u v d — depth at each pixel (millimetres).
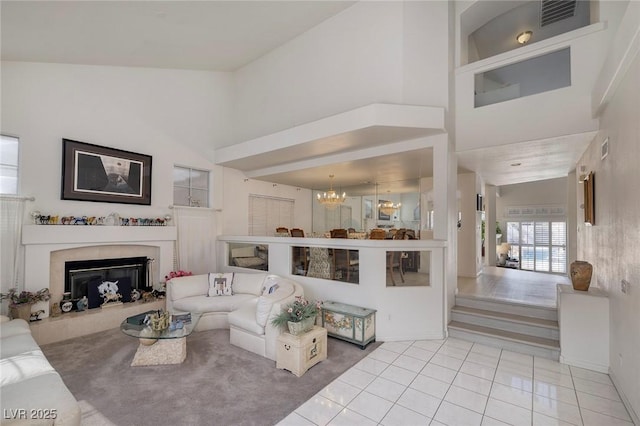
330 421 2281
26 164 4094
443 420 2309
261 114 6285
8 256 3885
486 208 9320
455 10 4883
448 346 3764
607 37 3586
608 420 2340
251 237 5582
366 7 4824
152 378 2912
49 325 3854
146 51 4793
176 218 5738
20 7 3010
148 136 5438
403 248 3975
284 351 3084
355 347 3689
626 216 2592
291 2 4477
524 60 4152
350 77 4977
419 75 4488
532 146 4336
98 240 4602
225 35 4965
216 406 2465
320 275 4582
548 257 11000
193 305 4273
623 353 2625
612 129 3002
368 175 6883
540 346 3453
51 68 4355
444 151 4340
